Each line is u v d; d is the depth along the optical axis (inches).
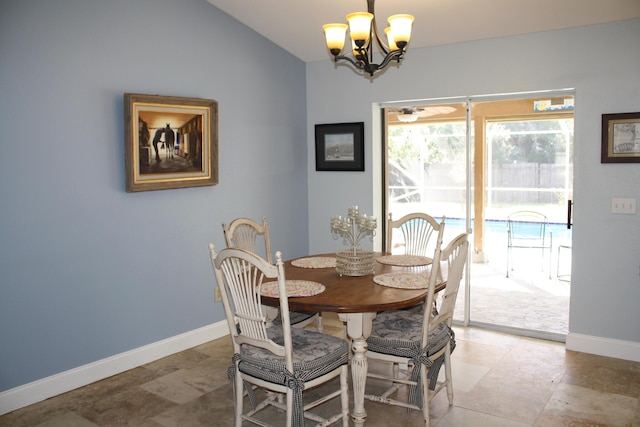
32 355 124.5
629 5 133.3
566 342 154.3
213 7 161.3
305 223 203.9
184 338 159.0
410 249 156.7
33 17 119.6
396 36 107.0
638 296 144.2
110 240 138.4
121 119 138.6
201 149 157.2
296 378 98.9
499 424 112.3
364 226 123.3
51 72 123.6
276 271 93.9
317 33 173.8
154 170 144.3
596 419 113.9
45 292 126.0
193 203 159.5
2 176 116.6
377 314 126.9
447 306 114.3
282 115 190.2
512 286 171.8
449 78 169.6
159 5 146.2
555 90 154.2
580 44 146.8
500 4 140.6
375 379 137.9
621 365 142.4
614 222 145.6
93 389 132.0
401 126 187.2
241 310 103.2
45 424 114.7
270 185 186.5
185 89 154.8
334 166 196.7
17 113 118.1
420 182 185.6
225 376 140.0
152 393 129.8
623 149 142.0
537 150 163.2
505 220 171.2
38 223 123.5
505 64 159.3
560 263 163.6
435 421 114.0
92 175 133.3
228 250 99.2
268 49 182.4
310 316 137.8
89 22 130.3
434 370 120.4
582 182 148.9
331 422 108.6
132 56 140.3
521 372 138.6
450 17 150.0
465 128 173.5
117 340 141.9
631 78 140.3
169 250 153.7
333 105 195.2
